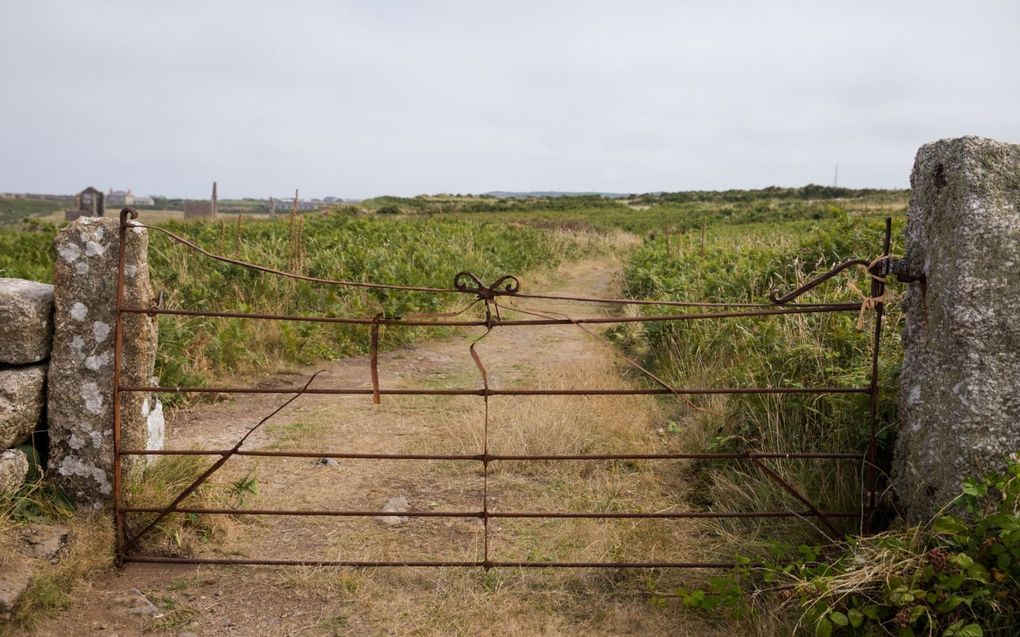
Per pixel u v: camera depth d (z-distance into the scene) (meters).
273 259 10.68
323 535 4.04
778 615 3.15
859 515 3.50
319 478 4.82
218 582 3.54
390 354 8.40
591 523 4.14
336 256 11.48
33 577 3.23
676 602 3.42
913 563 2.88
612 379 6.84
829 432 4.22
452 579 3.60
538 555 3.81
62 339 3.72
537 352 8.72
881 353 4.49
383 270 10.48
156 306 3.81
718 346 6.73
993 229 2.92
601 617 3.32
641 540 3.94
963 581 2.78
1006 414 2.91
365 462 5.11
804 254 8.41
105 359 3.73
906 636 2.73
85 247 3.69
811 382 4.85
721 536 3.90
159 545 3.75
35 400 3.72
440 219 23.27
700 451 4.90
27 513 3.60
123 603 3.32
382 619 3.29
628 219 40.16
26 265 10.41
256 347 7.53
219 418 5.98
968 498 2.83
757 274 8.23
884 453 3.69
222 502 4.21
